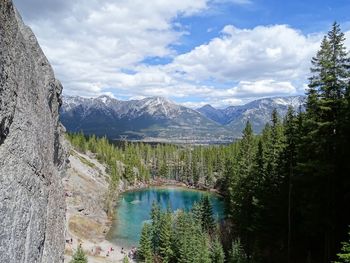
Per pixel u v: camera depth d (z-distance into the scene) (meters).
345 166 32.91
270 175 50.59
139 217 106.50
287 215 46.00
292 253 44.56
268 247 49.84
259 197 52.00
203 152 175.62
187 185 169.75
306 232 40.34
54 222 15.32
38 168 13.34
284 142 46.34
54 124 17.92
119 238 85.50
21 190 11.43
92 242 79.19
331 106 32.44
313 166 32.66
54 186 15.97
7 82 10.87
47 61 17.16
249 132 85.31
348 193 32.56
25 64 12.92
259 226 49.69
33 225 12.24
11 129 11.30
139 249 70.75
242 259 47.38
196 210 75.56
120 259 70.75
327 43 32.28
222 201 126.56
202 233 63.50
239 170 71.12
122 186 154.00
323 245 41.25
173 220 76.06
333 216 33.81
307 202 37.62
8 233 10.27
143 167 175.62
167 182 177.12
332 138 31.91
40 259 12.96
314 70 33.06
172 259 65.12
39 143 13.86
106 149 176.12
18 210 11.05
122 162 180.88
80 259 50.81
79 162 136.50
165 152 196.25
